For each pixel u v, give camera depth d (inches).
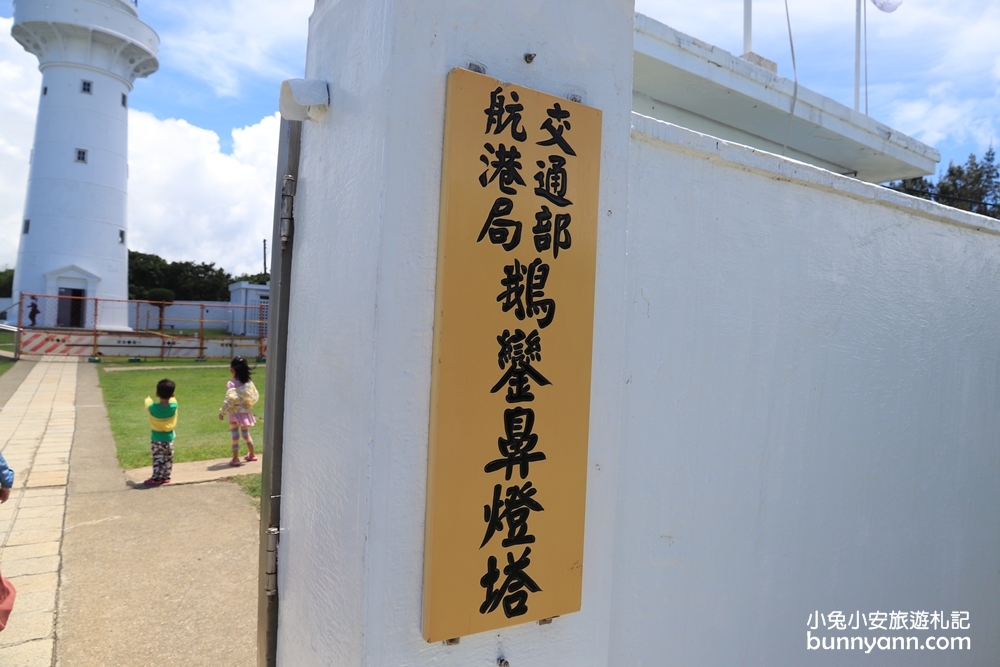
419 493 52.0
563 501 58.3
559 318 57.3
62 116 979.3
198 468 267.1
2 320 988.6
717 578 82.4
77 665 118.4
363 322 52.3
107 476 251.4
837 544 98.1
